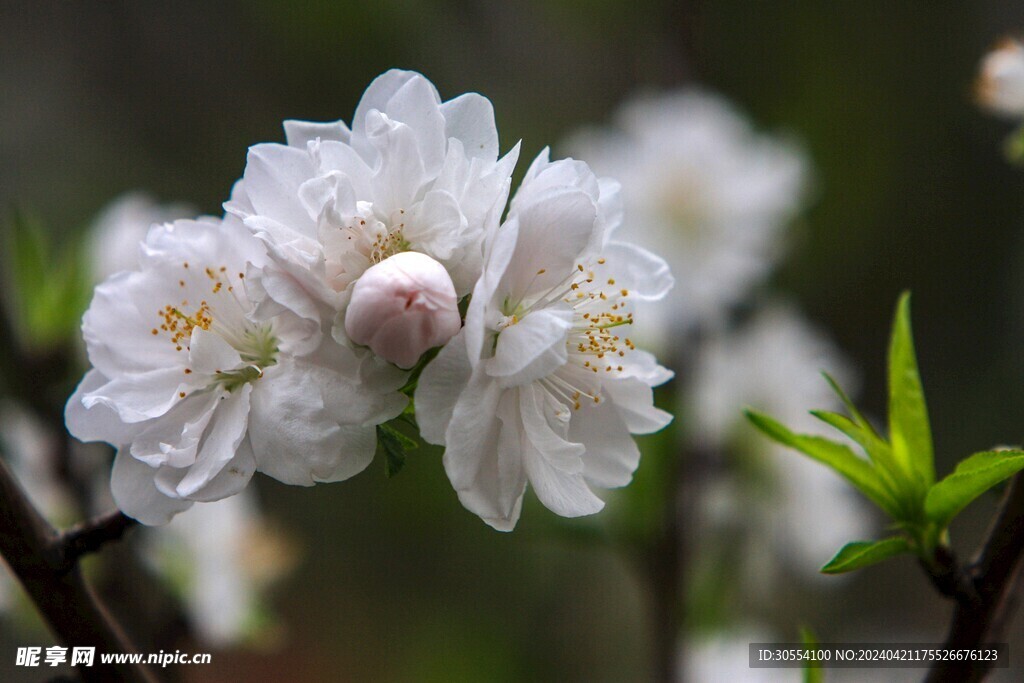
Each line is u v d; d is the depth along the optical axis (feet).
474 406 2.03
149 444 2.08
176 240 2.09
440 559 4.17
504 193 2.05
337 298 2.04
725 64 4.35
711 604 2.54
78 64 4.84
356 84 4.24
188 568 2.51
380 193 2.06
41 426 2.44
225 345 2.08
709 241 3.27
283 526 4.35
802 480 2.59
